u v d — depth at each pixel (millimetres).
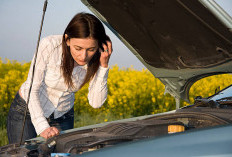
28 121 2590
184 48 2297
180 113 2109
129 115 7609
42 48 2387
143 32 2316
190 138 1268
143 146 1233
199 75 2500
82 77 2641
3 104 7320
